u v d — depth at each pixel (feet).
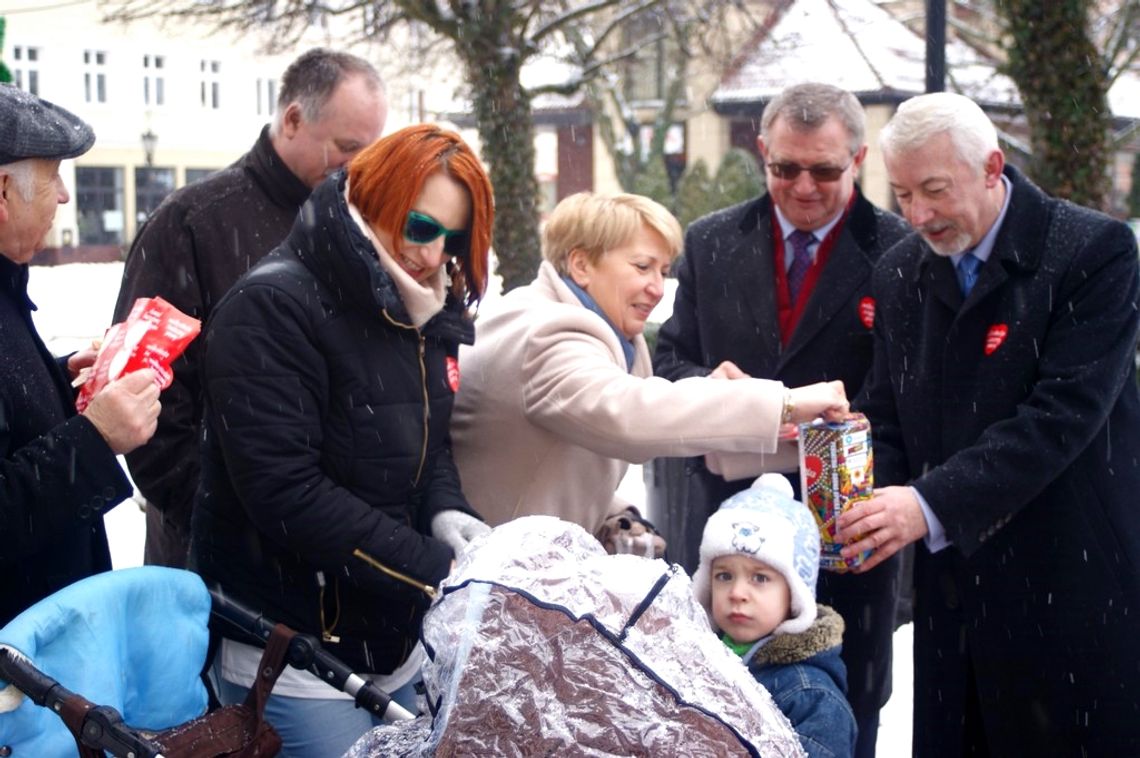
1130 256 10.17
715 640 5.40
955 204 10.08
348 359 8.45
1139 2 35.99
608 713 5.03
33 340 8.35
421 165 8.36
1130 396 10.67
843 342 11.77
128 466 10.98
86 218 117.91
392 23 48.70
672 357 12.63
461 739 5.11
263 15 52.70
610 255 10.19
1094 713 10.42
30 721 6.93
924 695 11.25
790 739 5.29
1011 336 10.28
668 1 54.60
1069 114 26.30
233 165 11.79
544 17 47.44
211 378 8.30
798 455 11.20
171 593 7.84
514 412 9.82
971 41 52.85
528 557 5.38
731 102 105.29
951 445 10.64
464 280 9.12
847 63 94.07
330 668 7.84
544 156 126.82
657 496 14.37
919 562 11.26
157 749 6.61
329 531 8.23
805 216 11.73
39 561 8.25
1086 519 10.36
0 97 7.98
